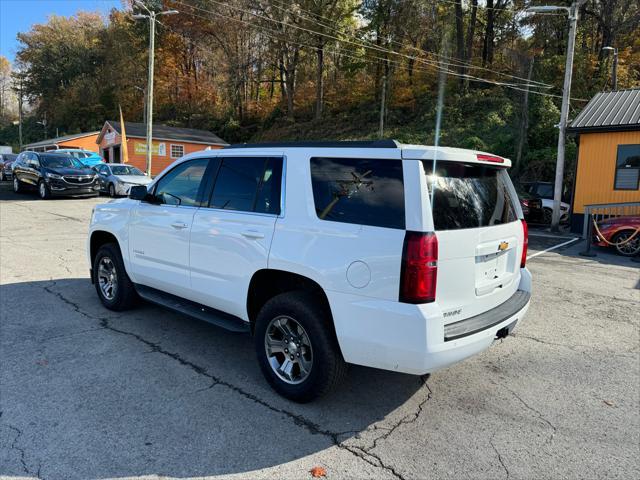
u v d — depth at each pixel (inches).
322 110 1758.1
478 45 1573.6
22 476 100.3
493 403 139.0
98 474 101.7
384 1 1444.4
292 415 128.2
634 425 128.3
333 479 102.0
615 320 223.0
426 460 109.8
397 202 114.0
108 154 1523.1
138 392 137.9
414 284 108.7
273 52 1795.0
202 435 117.1
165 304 175.3
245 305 145.4
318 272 123.0
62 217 525.0
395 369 114.0
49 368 152.0
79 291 241.9
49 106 2748.5
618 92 658.2
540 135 1065.5
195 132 1596.9
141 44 2139.5
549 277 315.6
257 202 144.7
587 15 1289.4
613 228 412.5
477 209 128.4
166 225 173.0
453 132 1226.0
